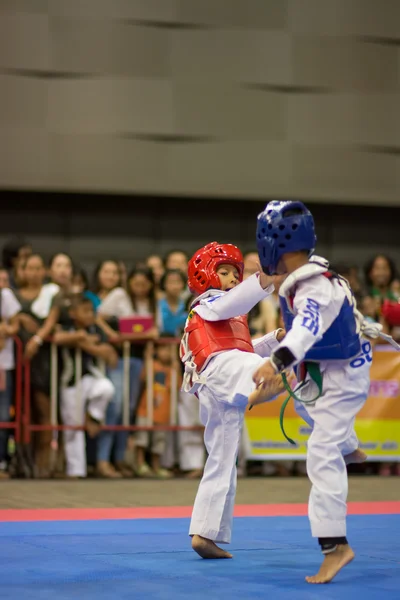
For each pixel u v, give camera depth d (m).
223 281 4.57
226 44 14.05
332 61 14.43
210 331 4.45
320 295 3.60
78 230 14.20
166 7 13.81
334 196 14.47
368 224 15.26
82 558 4.21
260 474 9.98
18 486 8.29
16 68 13.34
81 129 13.59
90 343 9.08
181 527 5.46
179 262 10.67
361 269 15.11
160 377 9.52
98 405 9.13
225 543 4.50
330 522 3.56
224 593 3.29
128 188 13.76
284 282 3.67
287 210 3.74
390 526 5.46
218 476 4.36
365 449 9.91
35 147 13.44
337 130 14.48
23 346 9.15
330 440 3.64
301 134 14.34
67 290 9.45
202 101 13.99
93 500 7.16
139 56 13.75
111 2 13.63
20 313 9.11
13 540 4.85
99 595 3.26
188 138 13.96
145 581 3.58
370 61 14.59
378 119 14.63
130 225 14.41
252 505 6.91
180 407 9.53
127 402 9.38
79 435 9.19
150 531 5.27
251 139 14.17
